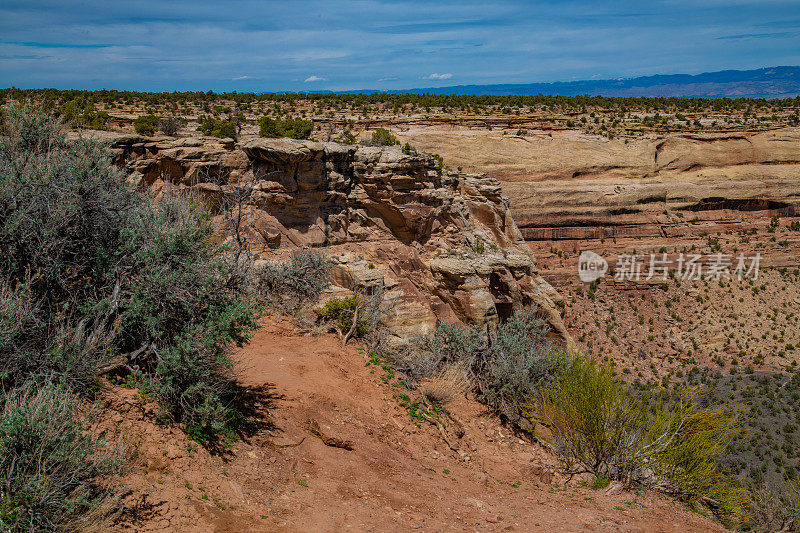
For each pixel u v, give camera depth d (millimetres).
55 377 6668
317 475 8203
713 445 10922
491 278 38938
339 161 34219
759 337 73750
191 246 8172
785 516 12555
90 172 7930
